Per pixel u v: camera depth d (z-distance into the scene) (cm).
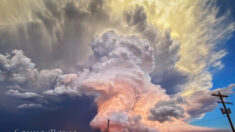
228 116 1625
